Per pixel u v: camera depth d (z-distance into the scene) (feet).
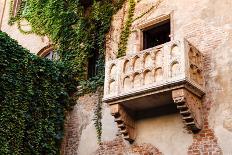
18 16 66.39
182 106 34.73
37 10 62.18
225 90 35.91
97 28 50.03
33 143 42.01
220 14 39.42
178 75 34.86
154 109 39.70
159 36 45.03
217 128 34.96
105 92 39.52
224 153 33.63
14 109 40.83
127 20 47.24
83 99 47.24
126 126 39.29
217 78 36.88
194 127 35.58
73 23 53.47
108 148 42.06
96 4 51.24
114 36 47.67
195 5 41.75
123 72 39.11
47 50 57.77
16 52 43.06
